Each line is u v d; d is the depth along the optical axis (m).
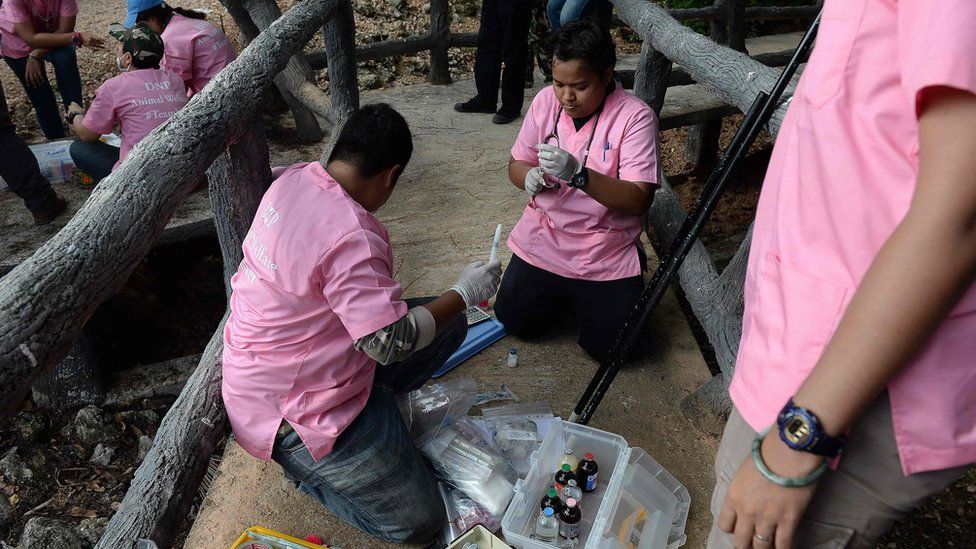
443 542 2.06
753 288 1.10
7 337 1.21
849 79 0.89
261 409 1.95
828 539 0.99
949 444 0.87
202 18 4.53
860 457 0.91
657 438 2.46
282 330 1.88
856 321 0.77
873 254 0.88
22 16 4.96
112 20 7.20
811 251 0.94
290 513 2.14
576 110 2.55
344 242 1.76
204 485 3.27
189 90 4.38
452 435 2.29
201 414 2.13
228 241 2.85
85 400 3.78
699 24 6.86
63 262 1.39
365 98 5.75
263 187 2.84
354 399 2.02
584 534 2.00
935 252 0.72
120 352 4.21
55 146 4.65
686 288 3.03
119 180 1.70
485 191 4.22
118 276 1.52
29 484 3.42
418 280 3.39
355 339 1.80
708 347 4.35
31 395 3.76
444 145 4.85
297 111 4.86
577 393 2.67
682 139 6.91
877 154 0.86
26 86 5.26
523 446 2.33
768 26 7.51
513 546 1.96
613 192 2.45
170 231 3.86
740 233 5.64
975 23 0.71
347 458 1.97
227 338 2.03
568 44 2.41
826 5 0.94
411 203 4.09
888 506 0.93
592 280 2.70
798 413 0.82
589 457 2.15
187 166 1.86
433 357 2.37
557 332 3.01
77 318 1.36
